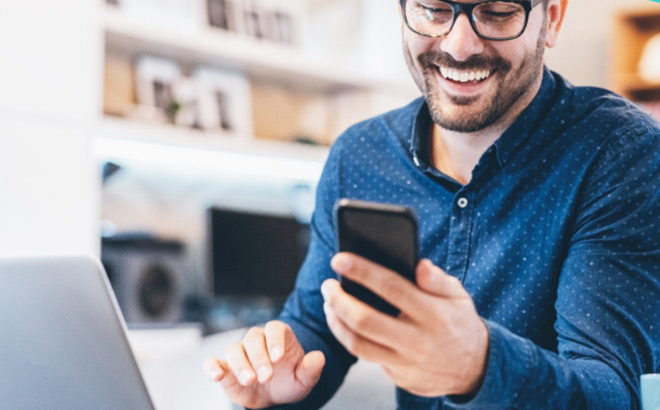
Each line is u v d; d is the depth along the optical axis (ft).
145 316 10.03
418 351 2.01
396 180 4.15
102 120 9.43
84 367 2.75
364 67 12.61
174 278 10.35
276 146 11.17
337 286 2.03
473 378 2.15
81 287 2.86
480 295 3.75
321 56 12.27
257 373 2.89
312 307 4.12
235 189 12.72
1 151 8.72
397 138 4.19
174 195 12.16
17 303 2.77
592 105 3.76
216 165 11.84
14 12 8.87
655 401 2.49
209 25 10.73
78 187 9.18
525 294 3.64
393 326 1.97
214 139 10.54
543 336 3.61
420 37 3.50
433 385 2.13
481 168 3.76
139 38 10.01
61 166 9.07
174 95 10.72
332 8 12.51
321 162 11.71
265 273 11.62
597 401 2.48
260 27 11.30
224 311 12.01
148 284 10.10
